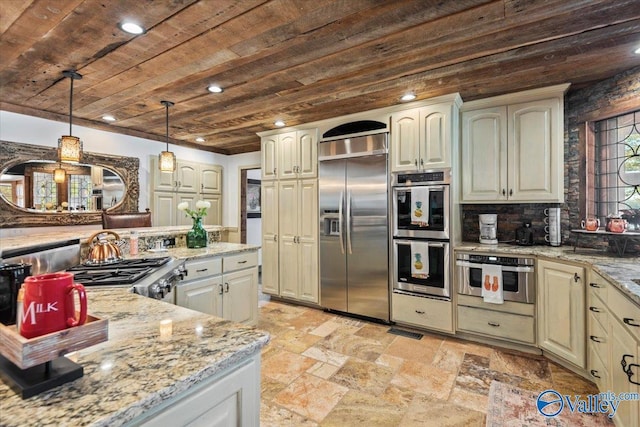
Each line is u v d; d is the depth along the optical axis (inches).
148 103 127.3
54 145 140.6
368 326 133.2
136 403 26.3
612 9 68.1
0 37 77.7
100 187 156.8
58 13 68.3
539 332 104.3
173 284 81.4
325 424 73.6
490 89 113.5
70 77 101.4
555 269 98.0
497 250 110.8
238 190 225.1
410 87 111.4
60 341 29.1
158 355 34.7
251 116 145.2
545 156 112.1
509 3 65.9
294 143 159.6
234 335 40.4
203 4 65.6
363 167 137.9
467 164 125.4
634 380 58.3
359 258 139.4
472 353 108.5
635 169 100.7
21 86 109.4
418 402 81.6
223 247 124.9
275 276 166.7
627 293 59.7
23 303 28.8
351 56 88.6
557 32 77.0
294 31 75.9
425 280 123.6
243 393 37.5
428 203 123.1
